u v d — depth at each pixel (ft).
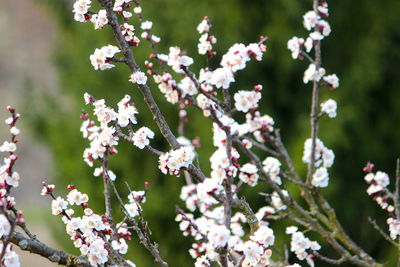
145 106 26.53
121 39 9.32
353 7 27.58
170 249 27.20
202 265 8.68
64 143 28.22
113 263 8.91
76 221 8.84
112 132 9.26
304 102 27.78
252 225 9.47
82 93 27.89
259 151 25.76
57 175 29.22
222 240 7.95
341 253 13.00
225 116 8.97
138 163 26.78
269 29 27.02
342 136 26.17
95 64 9.26
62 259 8.06
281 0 26.73
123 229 9.71
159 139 26.91
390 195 12.14
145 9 26.00
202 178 9.21
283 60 26.89
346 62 27.68
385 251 26.86
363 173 27.58
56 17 31.37
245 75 26.91
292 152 26.50
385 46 26.99
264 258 8.39
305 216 12.87
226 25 26.55
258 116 12.46
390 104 27.78
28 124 30.63
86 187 26.91
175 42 26.17
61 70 30.68
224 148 9.32
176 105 26.23
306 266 24.99
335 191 25.75
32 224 45.70
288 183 24.91
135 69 9.36
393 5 27.20
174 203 26.53
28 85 31.55
